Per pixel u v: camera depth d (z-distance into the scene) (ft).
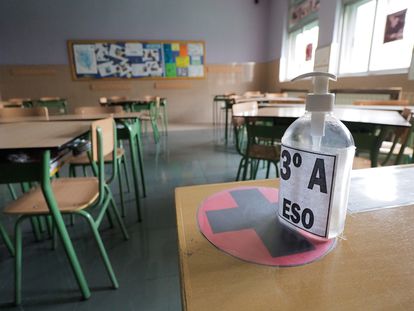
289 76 18.79
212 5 19.40
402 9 9.96
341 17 12.73
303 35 16.72
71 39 18.39
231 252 1.01
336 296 0.79
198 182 7.86
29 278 3.95
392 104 8.27
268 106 7.78
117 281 3.88
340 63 13.19
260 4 20.03
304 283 0.84
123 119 5.53
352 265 0.92
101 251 3.63
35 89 18.89
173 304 3.48
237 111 6.39
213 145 12.75
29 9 17.63
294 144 1.14
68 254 3.33
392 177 1.76
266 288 0.83
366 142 4.25
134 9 18.61
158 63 19.66
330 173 1.01
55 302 3.52
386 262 0.94
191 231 1.16
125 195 6.88
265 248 1.03
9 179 2.81
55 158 3.36
